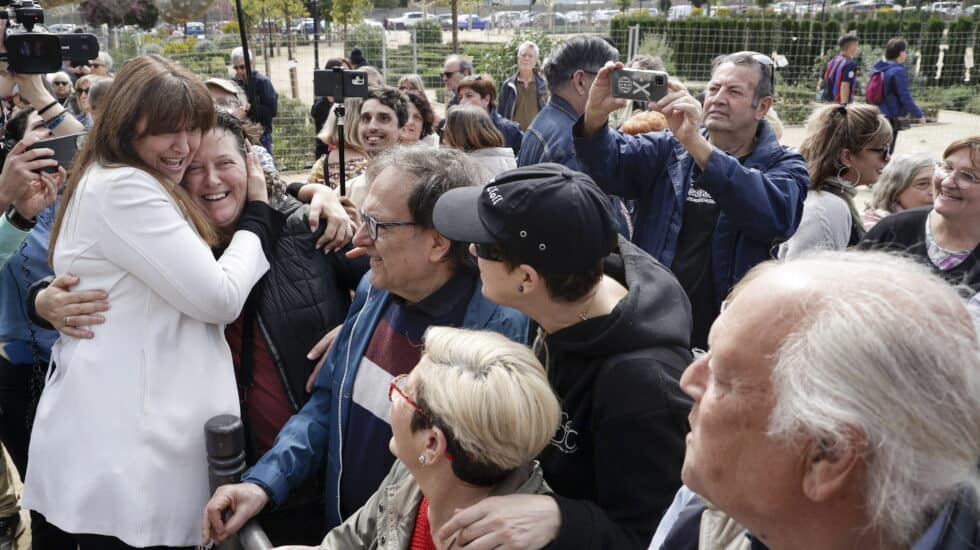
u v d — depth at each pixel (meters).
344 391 1.94
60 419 1.88
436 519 1.45
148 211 1.79
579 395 1.49
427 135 5.34
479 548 1.30
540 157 3.47
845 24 17.59
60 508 1.87
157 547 2.04
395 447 1.44
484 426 1.31
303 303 2.14
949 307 0.78
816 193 3.31
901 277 0.81
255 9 16.66
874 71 11.56
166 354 1.88
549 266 1.43
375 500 1.68
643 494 1.39
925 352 0.74
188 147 1.88
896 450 0.74
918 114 11.59
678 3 39.78
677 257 3.02
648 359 1.41
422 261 1.83
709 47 15.40
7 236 2.51
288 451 1.92
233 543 1.84
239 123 2.16
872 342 0.75
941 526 0.82
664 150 3.08
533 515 1.32
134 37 13.09
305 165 10.92
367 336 1.96
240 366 2.13
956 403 0.74
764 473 0.83
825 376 0.76
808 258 0.89
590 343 1.43
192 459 1.90
